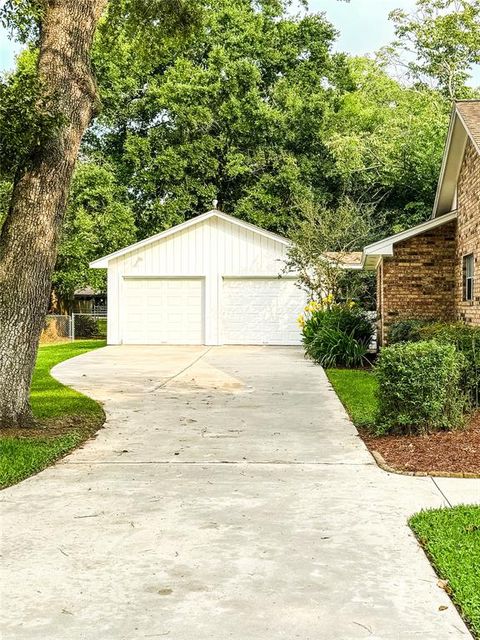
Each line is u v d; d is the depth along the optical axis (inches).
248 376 577.6
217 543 180.5
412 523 193.5
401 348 319.0
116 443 314.5
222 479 249.3
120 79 1299.2
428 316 644.1
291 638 129.0
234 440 319.9
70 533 189.5
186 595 148.3
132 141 1296.8
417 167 1196.5
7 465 261.7
